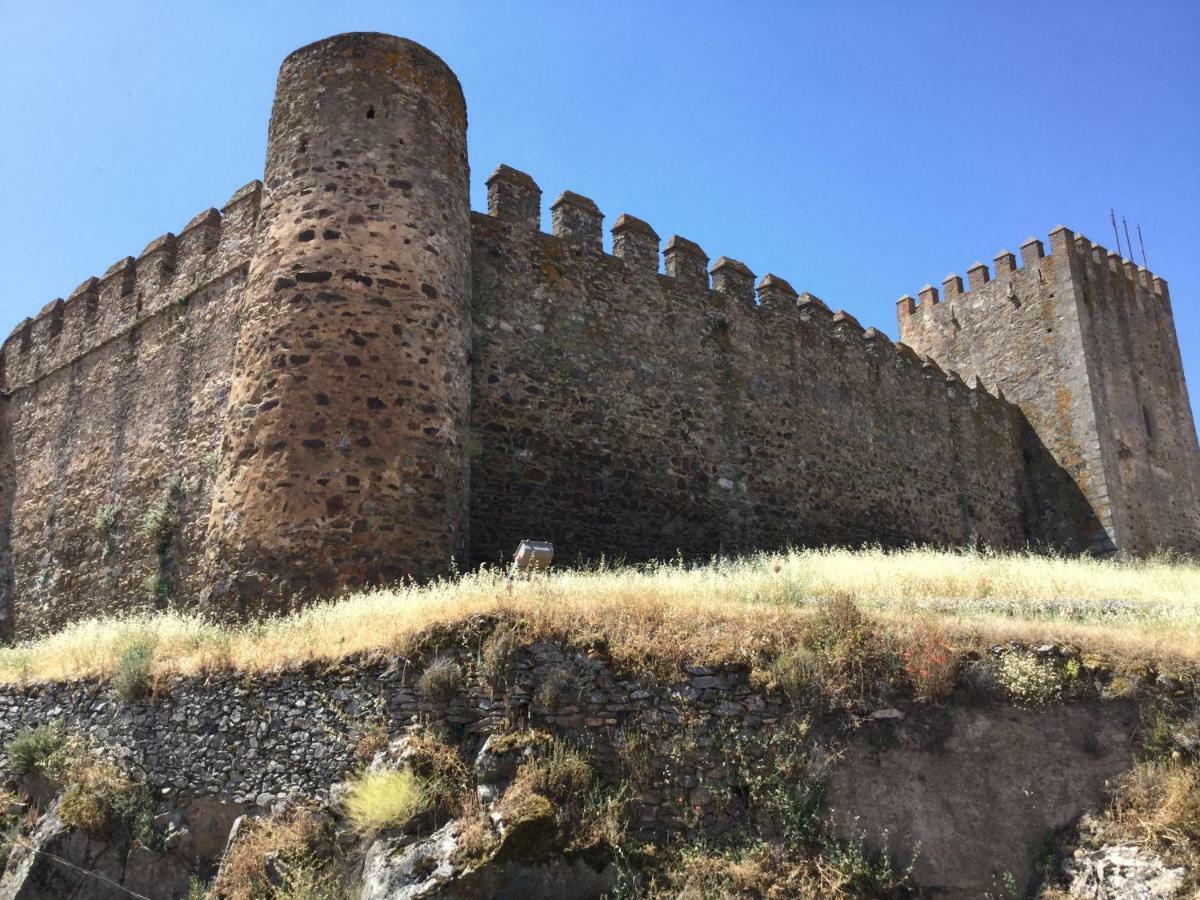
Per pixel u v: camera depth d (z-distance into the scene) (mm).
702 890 8031
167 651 11648
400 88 15430
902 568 15438
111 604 17812
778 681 9195
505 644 9500
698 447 19688
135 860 9945
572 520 17250
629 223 20156
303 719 9914
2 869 10438
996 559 19594
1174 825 8133
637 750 8922
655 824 8570
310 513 12906
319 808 9266
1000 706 9102
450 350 14734
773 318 22500
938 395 27125
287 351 13781
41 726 11836
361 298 14102
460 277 15453
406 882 7977
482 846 8039
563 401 17828
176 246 20328
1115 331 30875
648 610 10133
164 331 19391
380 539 13062
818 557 17875
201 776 10219
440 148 15586
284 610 12492
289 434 13305
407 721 9406
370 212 14578
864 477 23469
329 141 14906
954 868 8352
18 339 23641
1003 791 8688
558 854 8102
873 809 8586
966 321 32406
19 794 11258
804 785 8664
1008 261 31672
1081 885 8016
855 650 9445
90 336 21359
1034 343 30469
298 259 14305
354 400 13570
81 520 19469
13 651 15242
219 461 14016
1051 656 9547
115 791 10461
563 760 8727
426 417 14031
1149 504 29312
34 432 21844
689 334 20422
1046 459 29359
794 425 21969
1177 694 9242
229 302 18062
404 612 10727
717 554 19125
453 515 14023
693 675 9320
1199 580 17266
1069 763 8828
